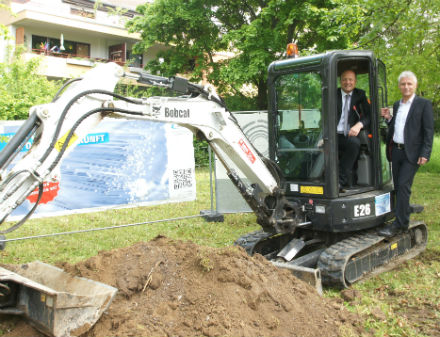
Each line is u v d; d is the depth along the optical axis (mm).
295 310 3576
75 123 3262
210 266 3672
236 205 8352
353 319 3729
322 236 5367
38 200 3223
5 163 3066
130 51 24531
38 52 20594
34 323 3191
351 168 5230
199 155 16406
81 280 3613
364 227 5012
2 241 6047
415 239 5926
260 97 17906
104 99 3477
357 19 8836
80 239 6715
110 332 3162
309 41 16875
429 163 15305
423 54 8367
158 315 3322
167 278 3670
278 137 5406
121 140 7438
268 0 16531
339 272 4473
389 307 4121
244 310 3400
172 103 3896
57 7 22688
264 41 15359
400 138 5332
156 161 7820
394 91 8367
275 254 5430
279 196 4922
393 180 5477
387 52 8359
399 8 8023
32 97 12773
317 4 15047
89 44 23312
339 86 5621
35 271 3971
